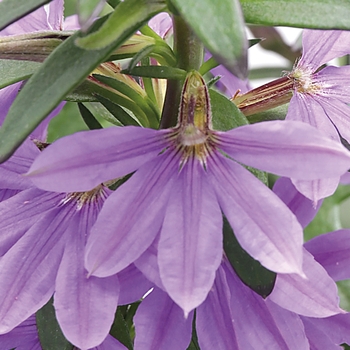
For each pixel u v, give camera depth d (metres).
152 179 0.09
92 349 0.10
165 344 0.10
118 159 0.09
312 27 0.09
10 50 0.10
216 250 0.09
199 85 0.09
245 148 0.09
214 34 0.08
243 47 0.08
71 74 0.09
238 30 0.08
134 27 0.09
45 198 0.10
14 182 0.10
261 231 0.09
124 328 0.10
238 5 0.08
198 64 0.10
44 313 0.10
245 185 0.09
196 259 0.09
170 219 0.09
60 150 0.08
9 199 0.10
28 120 0.09
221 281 0.10
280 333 0.10
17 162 0.10
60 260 0.10
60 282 0.09
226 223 0.09
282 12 0.09
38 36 0.10
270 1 0.09
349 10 0.09
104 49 0.09
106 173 0.09
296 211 0.10
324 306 0.09
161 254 0.09
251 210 0.09
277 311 0.10
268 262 0.08
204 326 0.10
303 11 0.09
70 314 0.09
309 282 0.09
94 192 0.10
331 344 0.10
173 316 0.10
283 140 0.08
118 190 0.09
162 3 0.09
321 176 0.08
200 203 0.09
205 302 0.10
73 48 0.09
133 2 0.09
